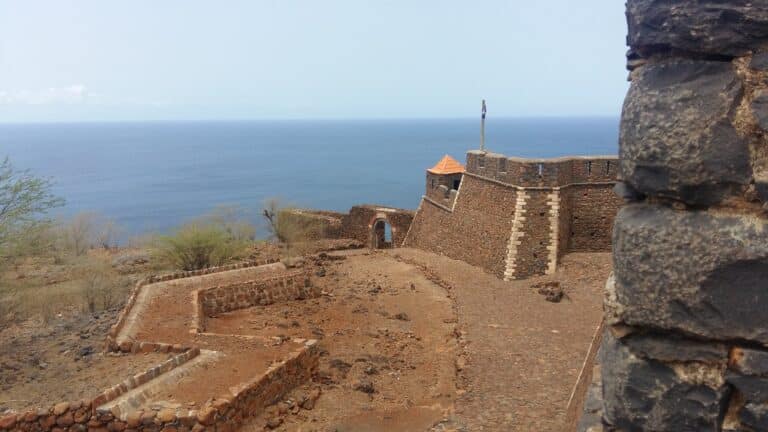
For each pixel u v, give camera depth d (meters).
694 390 3.84
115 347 17.16
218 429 12.29
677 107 3.80
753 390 3.65
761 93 3.66
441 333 22.08
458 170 39.66
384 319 23.83
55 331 21.16
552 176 29.61
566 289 26.89
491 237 31.69
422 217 40.88
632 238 3.97
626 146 4.08
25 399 13.71
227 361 15.50
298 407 14.87
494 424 13.63
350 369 18.12
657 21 3.92
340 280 30.84
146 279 25.23
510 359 18.31
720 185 3.71
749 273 3.61
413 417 14.55
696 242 3.73
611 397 4.20
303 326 22.36
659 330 3.94
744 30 3.67
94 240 47.94
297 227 43.38
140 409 12.34
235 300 24.44
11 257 24.08
